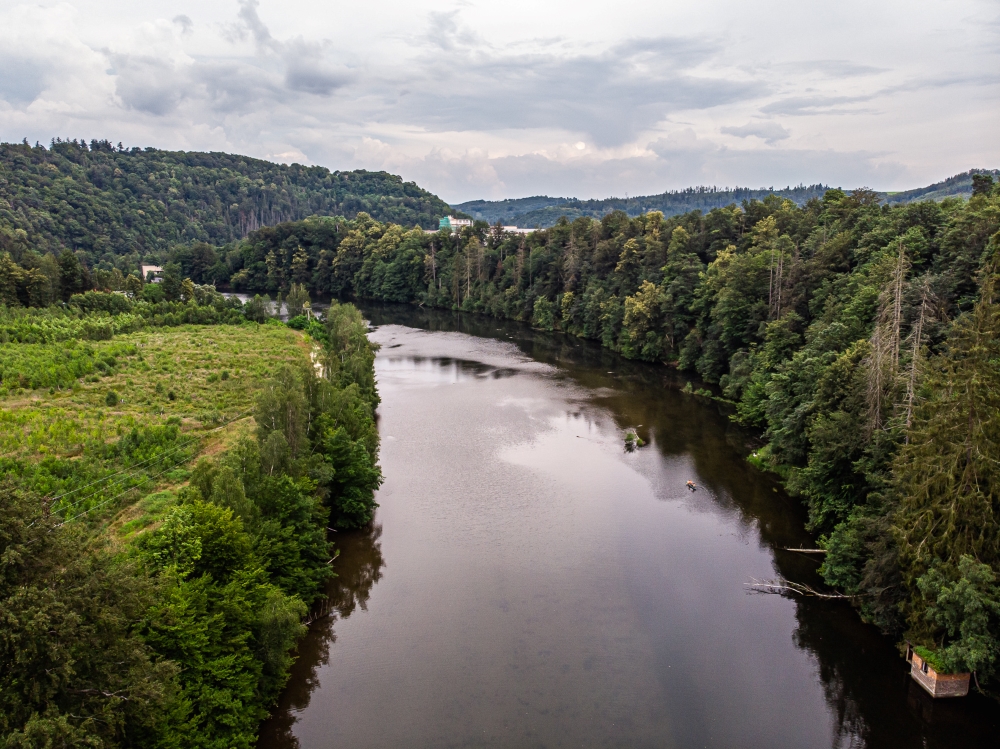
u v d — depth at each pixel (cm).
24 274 13825
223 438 6712
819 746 3766
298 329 14475
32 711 2344
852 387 5862
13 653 2331
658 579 5338
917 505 4228
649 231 15600
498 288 19438
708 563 5578
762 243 12288
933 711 3972
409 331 17088
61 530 2827
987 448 3878
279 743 3709
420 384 11394
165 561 3641
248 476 4756
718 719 3938
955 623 3812
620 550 5769
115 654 2712
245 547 3928
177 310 14262
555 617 4841
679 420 9369
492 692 4109
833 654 4494
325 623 4753
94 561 2897
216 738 3316
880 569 4547
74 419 6806
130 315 13275
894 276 5975
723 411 9812
